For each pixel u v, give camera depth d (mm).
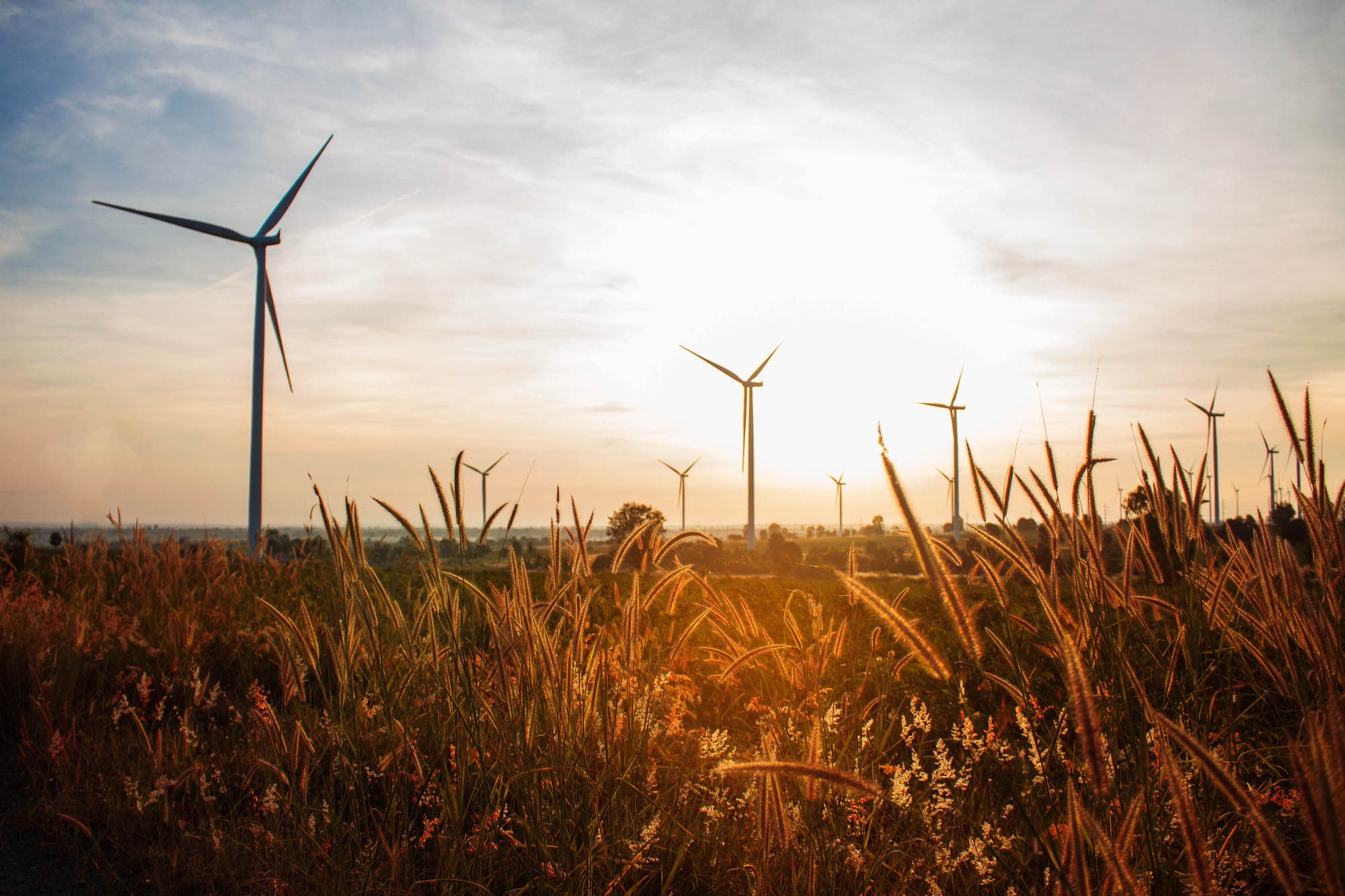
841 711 4098
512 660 4180
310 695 6219
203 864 4527
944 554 3738
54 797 5617
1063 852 2354
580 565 4531
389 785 4473
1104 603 3461
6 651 7684
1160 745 2189
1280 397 3408
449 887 3521
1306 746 2936
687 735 4918
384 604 4828
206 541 12742
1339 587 3443
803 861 3336
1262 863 3158
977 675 5562
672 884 3865
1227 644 3771
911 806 3799
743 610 5531
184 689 7051
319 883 3840
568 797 3803
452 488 4438
